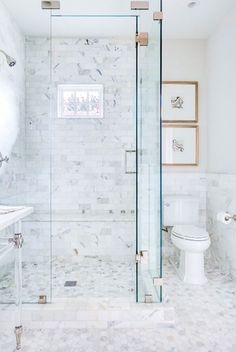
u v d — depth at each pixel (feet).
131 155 11.16
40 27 10.16
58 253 10.21
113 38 11.07
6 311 6.39
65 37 11.01
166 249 10.52
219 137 9.58
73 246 10.21
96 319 6.26
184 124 10.75
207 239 8.24
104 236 10.22
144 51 8.04
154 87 6.98
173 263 10.07
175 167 10.77
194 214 9.93
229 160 8.83
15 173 9.91
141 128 8.31
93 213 11.21
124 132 11.23
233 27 8.54
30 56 10.93
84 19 9.48
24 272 9.04
